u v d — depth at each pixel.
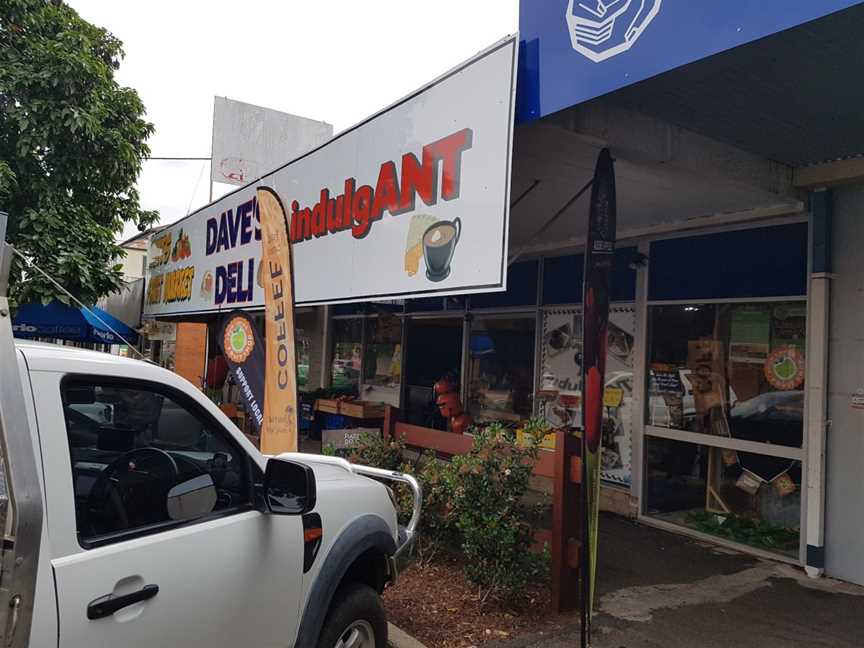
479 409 9.23
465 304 9.55
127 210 11.34
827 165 5.24
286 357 5.23
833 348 5.34
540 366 8.28
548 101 3.88
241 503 2.66
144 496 2.30
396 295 4.80
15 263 9.38
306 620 2.87
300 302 6.30
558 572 4.55
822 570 5.29
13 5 9.65
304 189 6.41
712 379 6.38
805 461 5.45
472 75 4.11
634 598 4.83
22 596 1.69
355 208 5.43
